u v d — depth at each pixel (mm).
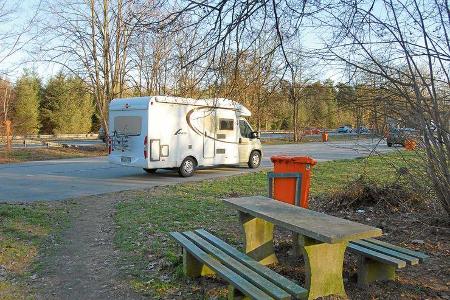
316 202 9320
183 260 5062
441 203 6418
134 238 6910
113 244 6711
